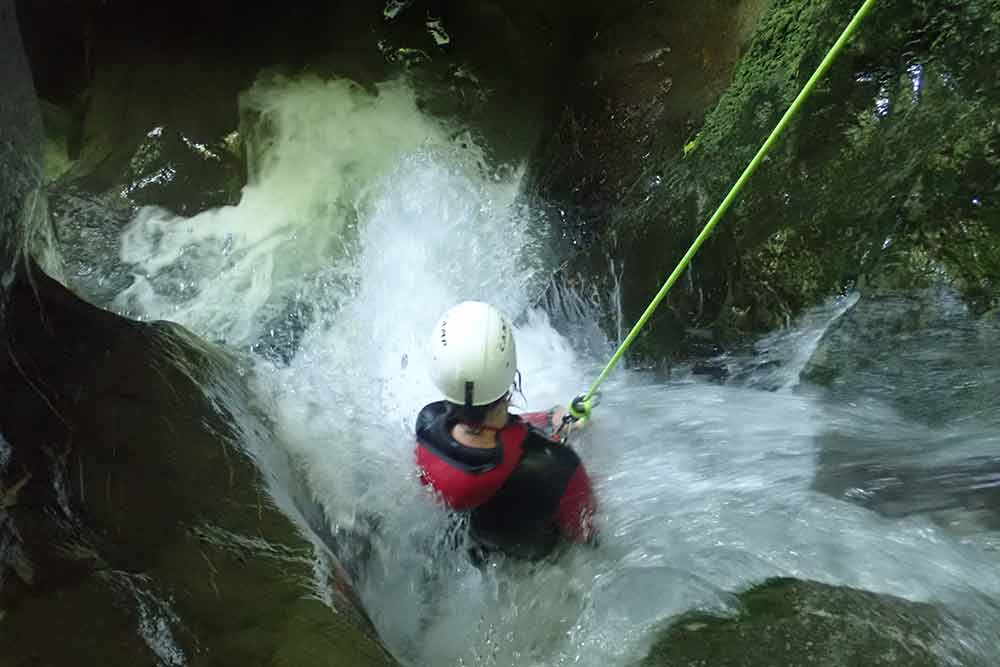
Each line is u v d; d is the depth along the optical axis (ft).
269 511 8.43
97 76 19.65
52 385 8.82
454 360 8.55
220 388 10.28
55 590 6.90
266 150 18.85
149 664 6.57
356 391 13.00
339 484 10.44
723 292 12.55
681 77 15.66
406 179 18.39
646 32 16.58
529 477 8.84
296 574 7.70
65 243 17.01
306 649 6.95
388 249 17.29
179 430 8.95
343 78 19.75
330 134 19.06
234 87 19.40
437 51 19.71
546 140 17.84
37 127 10.34
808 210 11.69
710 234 12.79
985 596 8.27
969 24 10.48
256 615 7.20
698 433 11.41
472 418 8.71
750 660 7.79
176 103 18.97
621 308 14.06
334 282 16.72
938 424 10.26
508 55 19.26
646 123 15.75
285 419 11.41
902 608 8.21
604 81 16.83
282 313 16.16
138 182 18.12
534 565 9.40
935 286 10.38
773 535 9.42
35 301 9.61
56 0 19.45
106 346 9.64
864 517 9.43
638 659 8.13
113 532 7.64
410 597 9.43
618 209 15.44
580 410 10.52
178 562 7.52
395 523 9.83
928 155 10.59
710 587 8.84
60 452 8.15
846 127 11.53
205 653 6.81
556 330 14.96
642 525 9.88
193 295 16.56
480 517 9.21
